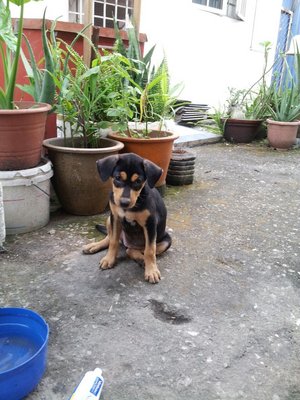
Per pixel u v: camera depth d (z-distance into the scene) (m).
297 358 0.65
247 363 0.63
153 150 1.25
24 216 1.03
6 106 0.98
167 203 1.35
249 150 2.28
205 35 2.71
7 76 1.00
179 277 0.87
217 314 0.75
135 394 0.56
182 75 2.64
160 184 1.35
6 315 0.62
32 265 0.89
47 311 0.73
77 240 1.02
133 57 1.38
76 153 1.06
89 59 1.28
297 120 2.38
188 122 2.62
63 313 0.72
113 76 1.17
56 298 0.77
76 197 1.13
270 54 3.38
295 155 2.20
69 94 1.05
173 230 1.13
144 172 0.78
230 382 0.59
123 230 0.92
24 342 0.61
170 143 1.29
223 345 0.67
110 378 0.58
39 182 1.02
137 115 1.37
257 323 0.73
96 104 1.19
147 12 2.26
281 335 0.70
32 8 1.61
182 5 2.47
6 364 0.56
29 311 0.61
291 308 0.78
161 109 1.38
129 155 0.79
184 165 1.53
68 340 0.66
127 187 0.76
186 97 2.73
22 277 0.84
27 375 0.52
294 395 0.57
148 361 0.62
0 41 0.97
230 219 1.24
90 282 0.83
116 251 0.89
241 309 0.77
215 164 1.93
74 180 1.10
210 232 1.13
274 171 1.85
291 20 3.80
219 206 1.35
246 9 2.98
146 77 1.40
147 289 0.81
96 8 1.95
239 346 0.67
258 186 1.61
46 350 0.57
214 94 2.94
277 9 3.30
